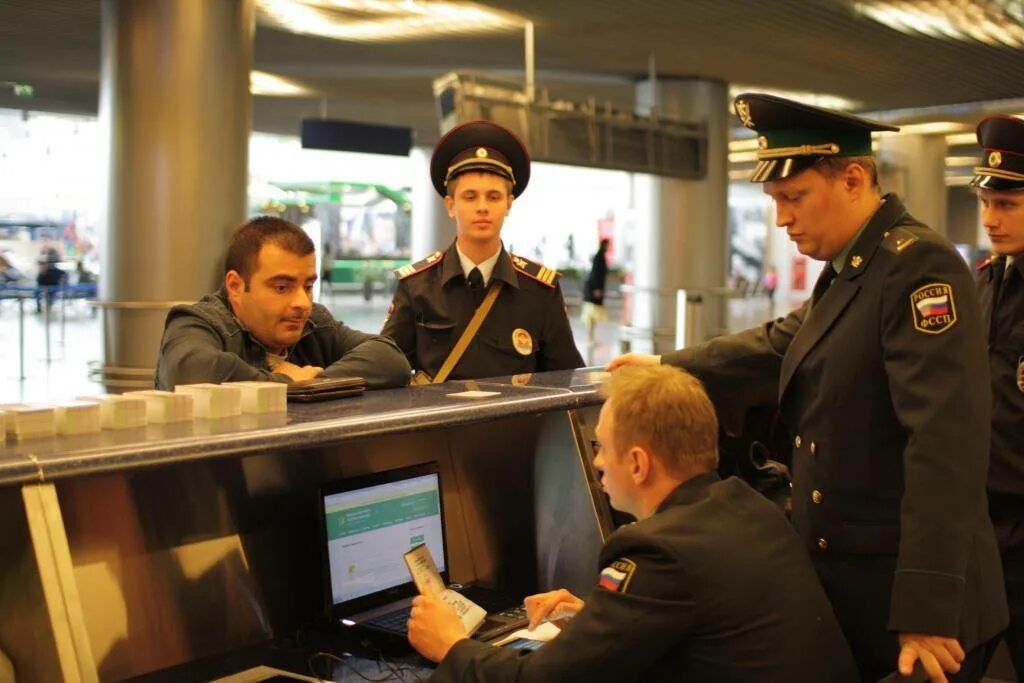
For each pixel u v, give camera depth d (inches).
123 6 229.9
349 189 712.4
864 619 77.6
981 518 71.6
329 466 88.0
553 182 819.4
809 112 77.7
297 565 85.0
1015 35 332.8
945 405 70.9
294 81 448.5
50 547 59.4
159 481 75.7
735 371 97.9
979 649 78.2
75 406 66.6
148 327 233.0
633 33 328.2
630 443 69.2
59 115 556.4
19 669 60.2
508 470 99.6
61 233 569.3
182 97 228.4
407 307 121.2
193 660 77.1
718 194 420.5
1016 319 109.7
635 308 430.6
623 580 64.4
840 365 77.9
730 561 64.7
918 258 74.7
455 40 343.6
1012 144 108.6
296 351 103.8
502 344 119.3
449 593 83.7
